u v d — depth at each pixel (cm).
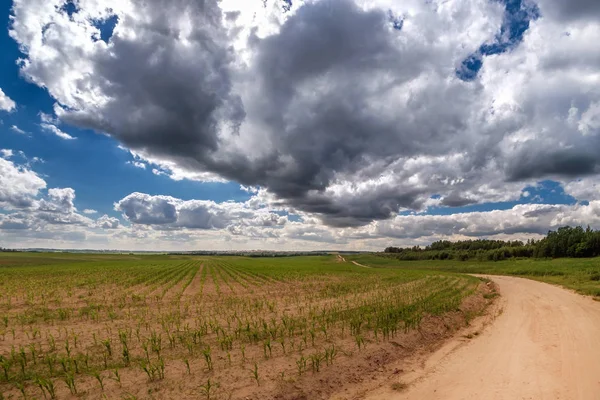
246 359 1152
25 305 2377
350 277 5088
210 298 2764
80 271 6347
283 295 2934
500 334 1602
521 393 921
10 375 1019
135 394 891
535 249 10775
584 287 3309
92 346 1324
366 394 968
